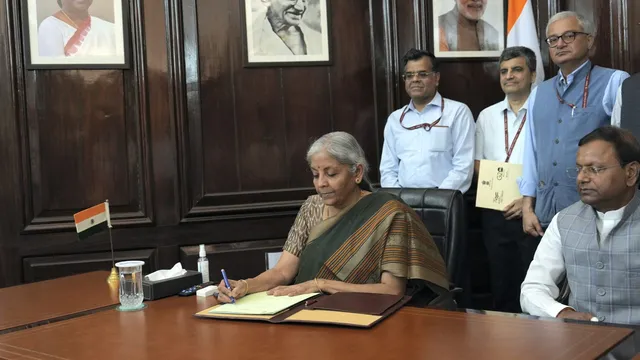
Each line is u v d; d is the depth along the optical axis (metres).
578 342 1.50
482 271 4.24
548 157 3.21
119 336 1.72
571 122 3.13
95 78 3.85
